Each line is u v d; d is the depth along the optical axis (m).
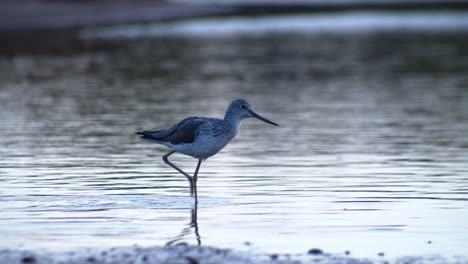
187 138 12.75
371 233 10.48
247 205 12.08
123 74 29.89
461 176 13.96
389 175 14.09
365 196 12.56
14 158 15.62
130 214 11.54
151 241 10.13
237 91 25.72
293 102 23.58
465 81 28.19
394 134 18.41
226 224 11.00
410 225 10.86
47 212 11.58
